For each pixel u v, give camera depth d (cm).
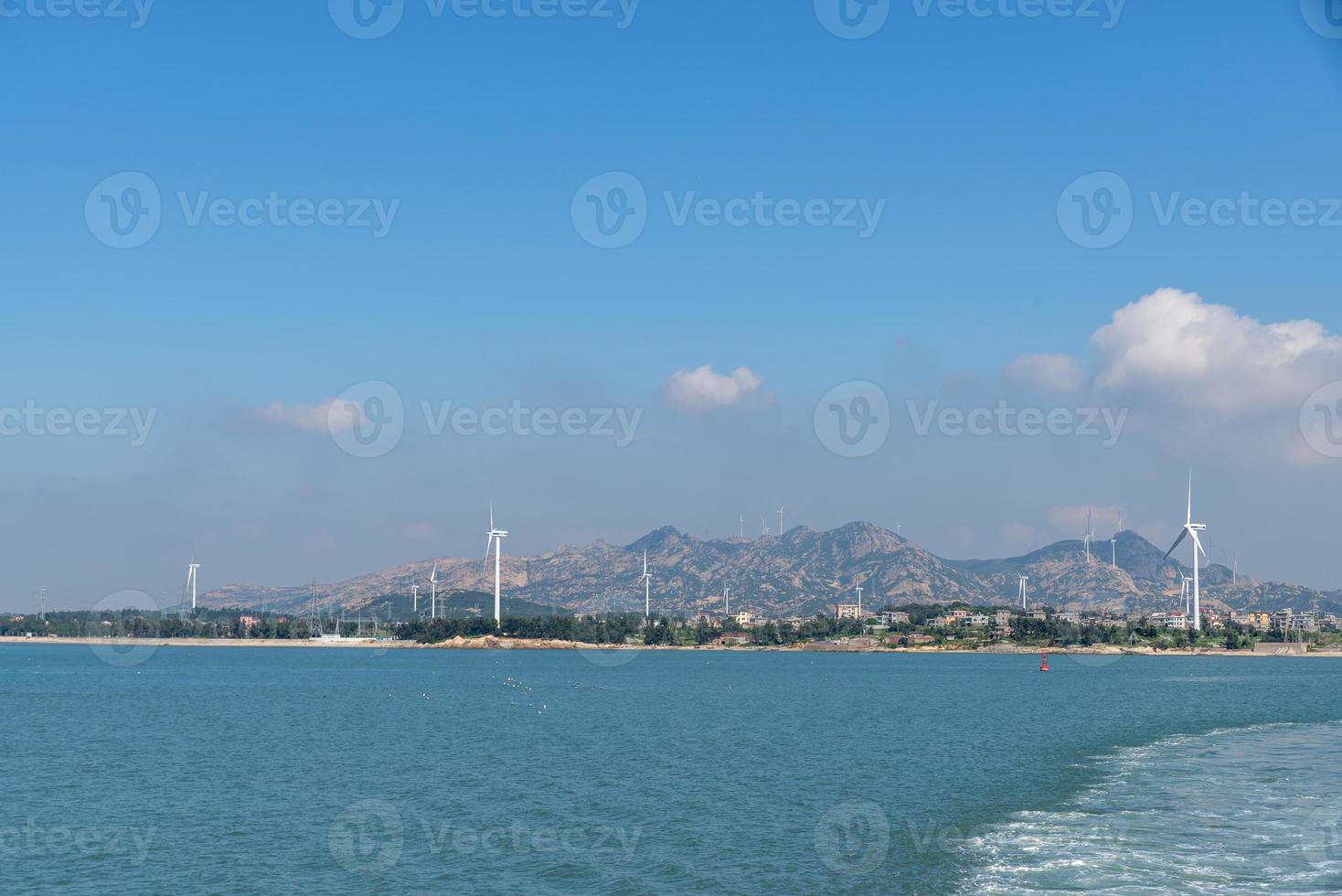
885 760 9531
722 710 15650
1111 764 8869
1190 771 8300
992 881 4825
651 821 6562
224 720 13912
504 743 11025
